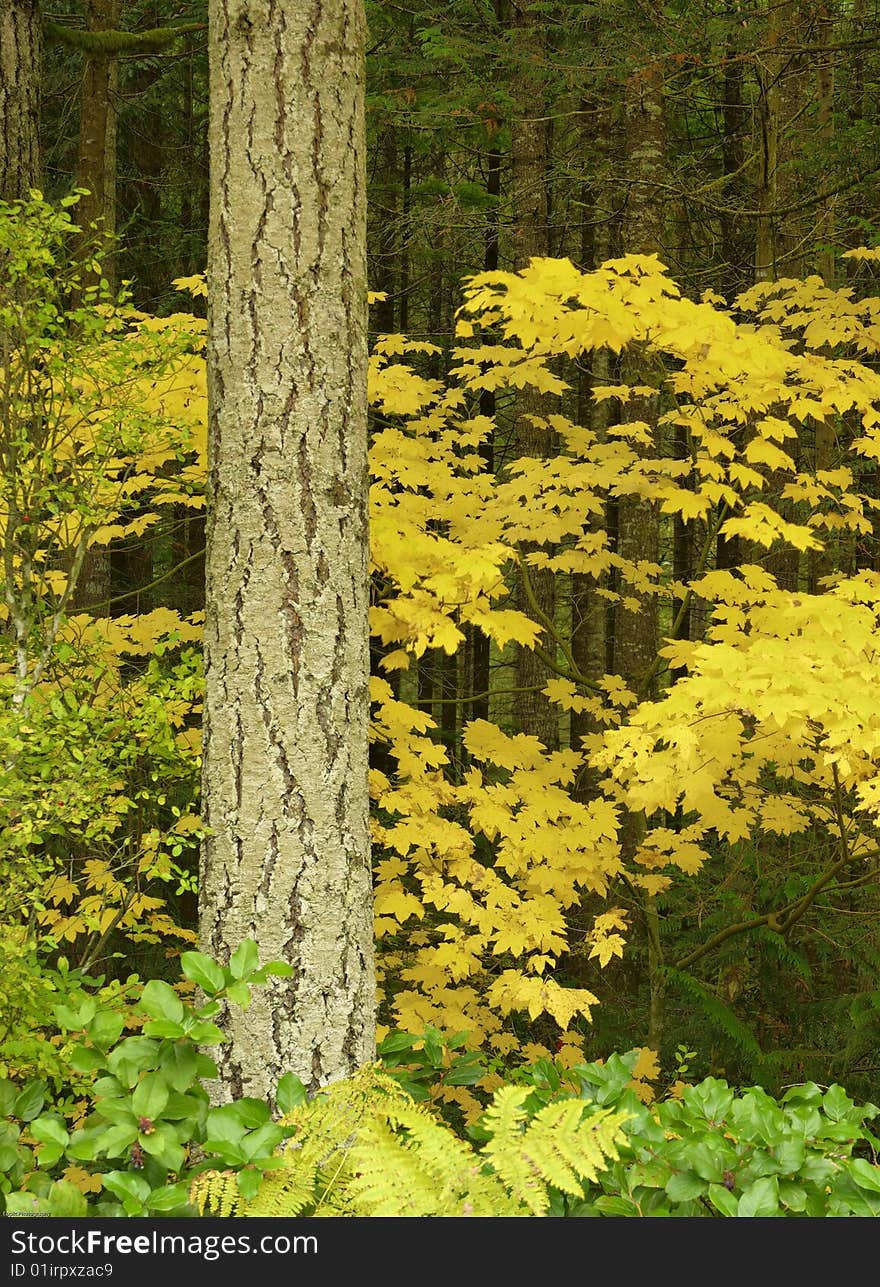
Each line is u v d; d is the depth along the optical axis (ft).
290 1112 9.43
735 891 22.80
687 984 19.10
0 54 17.10
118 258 35.12
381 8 31.63
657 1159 9.41
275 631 11.09
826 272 28.35
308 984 10.89
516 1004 14.84
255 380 11.23
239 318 11.30
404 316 44.65
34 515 12.96
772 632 15.80
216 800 11.17
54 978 11.25
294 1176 8.71
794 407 15.53
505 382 19.11
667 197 23.82
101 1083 9.23
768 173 24.29
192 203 38.81
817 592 26.37
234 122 11.39
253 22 11.35
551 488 19.66
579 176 30.94
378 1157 8.39
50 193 32.58
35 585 14.71
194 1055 9.50
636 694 20.08
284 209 11.30
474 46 25.77
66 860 14.99
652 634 22.27
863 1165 9.14
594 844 16.60
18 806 11.35
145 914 21.61
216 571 11.34
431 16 29.71
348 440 11.55
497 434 41.29
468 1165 8.54
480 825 16.05
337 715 11.25
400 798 15.48
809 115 30.01
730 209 27.53
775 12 23.18
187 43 36.14
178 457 14.93
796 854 21.74
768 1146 9.33
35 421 12.92
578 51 24.41
